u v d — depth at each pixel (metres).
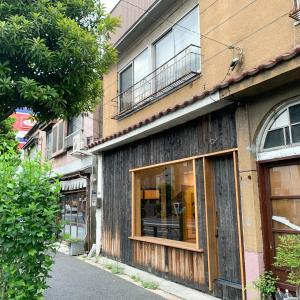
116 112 10.80
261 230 5.31
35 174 3.79
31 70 4.48
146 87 9.28
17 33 4.09
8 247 3.57
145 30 9.55
